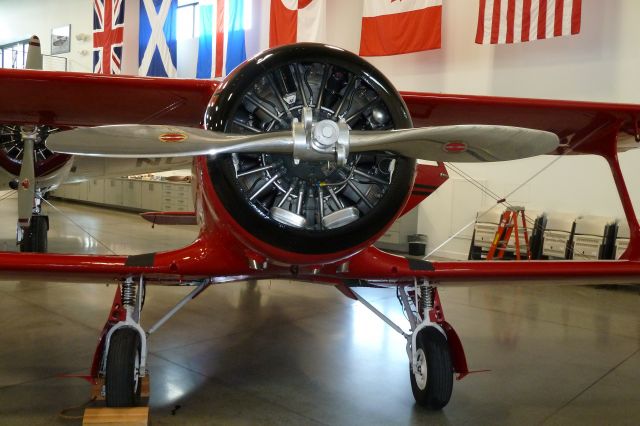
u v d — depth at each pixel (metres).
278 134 2.12
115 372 2.50
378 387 3.07
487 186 7.77
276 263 2.46
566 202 7.11
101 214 12.04
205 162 2.27
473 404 2.88
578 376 3.35
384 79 2.33
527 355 3.73
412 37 7.64
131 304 2.75
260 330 4.12
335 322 4.41
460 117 3.51
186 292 5.36
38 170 5.57
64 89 3.05
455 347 2.86
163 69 11.19
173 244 8.10
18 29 16.52
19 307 4.61
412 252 8.12
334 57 2.25
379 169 2.40
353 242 2.30
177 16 11.45
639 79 6.50
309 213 2.33
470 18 7.81
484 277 2.97
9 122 3.75
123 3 11.63
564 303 5.36
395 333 4.14
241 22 9.77
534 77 7.29
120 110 3.42
